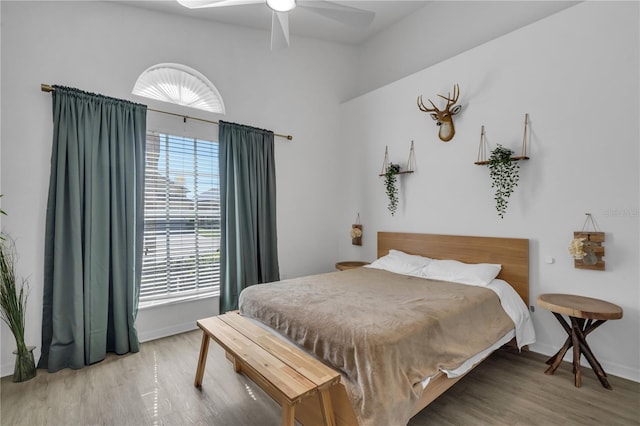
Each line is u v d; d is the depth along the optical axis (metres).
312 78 4.37
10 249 2.42
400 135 3.89
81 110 2.61
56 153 2.52
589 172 2.49
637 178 2.28
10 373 2.41
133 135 2.85
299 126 4.23
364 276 3.15
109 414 1.93
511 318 2.53
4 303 2.27
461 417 1.88
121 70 2.91
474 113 3.19
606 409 1.95
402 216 3.88
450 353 1.88
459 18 3.65
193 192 3.38
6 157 2.41
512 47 2.92
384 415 1.44
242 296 2.58
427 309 2.05
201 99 3.53
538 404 2.00
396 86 3.92
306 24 3.93
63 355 2.49
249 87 3.77
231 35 3.63
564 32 2.61
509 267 2.90
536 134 2.77
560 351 2.38
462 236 3.27
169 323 3.19
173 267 3.27
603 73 2.42
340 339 1.69
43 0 2.55
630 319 2.31
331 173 4.59
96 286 2.63
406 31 4.18
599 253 2.42
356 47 4.75
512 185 2.90
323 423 1.66
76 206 2.54
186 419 1.89
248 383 2.29
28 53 2.49
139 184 2.89
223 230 3.43
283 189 4.09
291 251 4.17
